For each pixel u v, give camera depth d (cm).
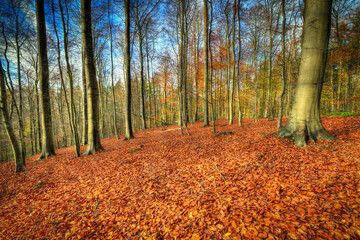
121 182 538
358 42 1292
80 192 516
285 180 373
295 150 522
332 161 408
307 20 539
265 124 1295
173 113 3322
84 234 336
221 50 1759
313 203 286
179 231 293
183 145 888
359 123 705
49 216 420
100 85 2116
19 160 808
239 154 583
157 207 381
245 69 1858
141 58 1969
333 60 1353
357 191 287
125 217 368
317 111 562
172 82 2533
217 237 261
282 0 814
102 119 2348
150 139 1264
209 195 383
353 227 222
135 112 3472
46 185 597
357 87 1664
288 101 1800
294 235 232
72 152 1204
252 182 396
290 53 1065
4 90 756
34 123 2070
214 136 980
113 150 1015
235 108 2994
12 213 457
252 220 279
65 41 796
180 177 508
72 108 883
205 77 1523
